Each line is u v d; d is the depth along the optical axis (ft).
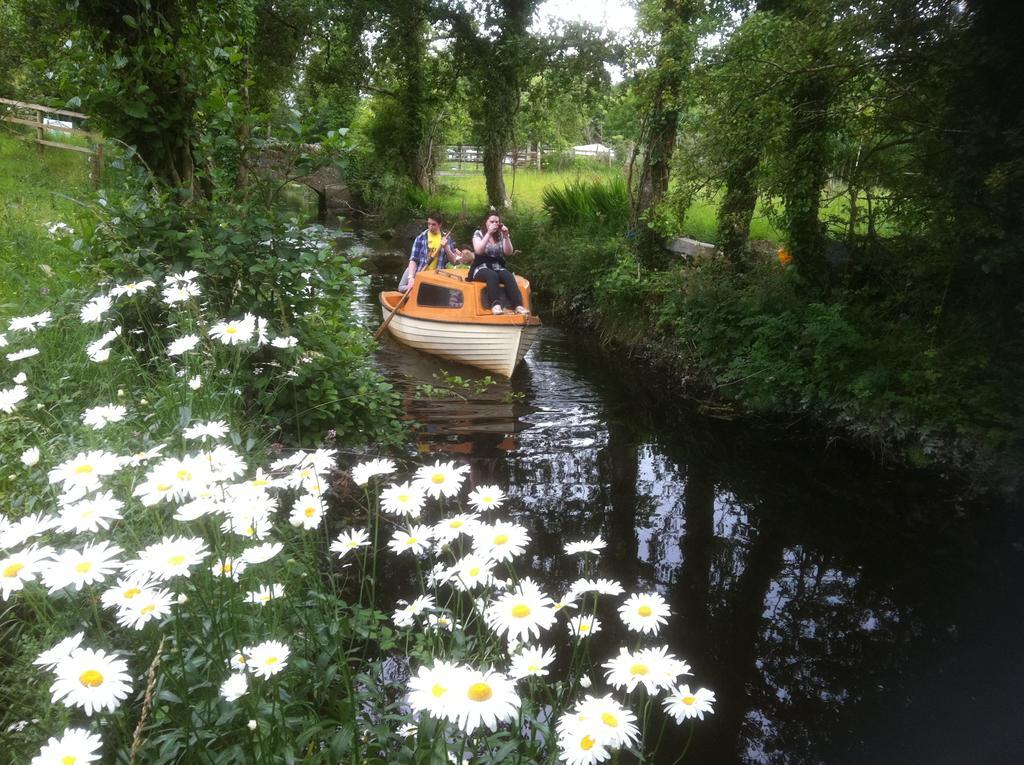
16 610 6.86
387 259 51.78
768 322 22.66
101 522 5.66
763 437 20.56
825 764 8.71
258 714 5.63
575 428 20.63
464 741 5.38
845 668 10.75
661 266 31.65
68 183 36.04
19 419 9.50
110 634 6.71
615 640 10.64
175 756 5.54
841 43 18.07
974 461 16.93
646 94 26.81
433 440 18.67
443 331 26.35
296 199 71.20
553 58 41.39
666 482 17.37
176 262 13.83
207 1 16.48
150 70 15.20
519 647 5.87
